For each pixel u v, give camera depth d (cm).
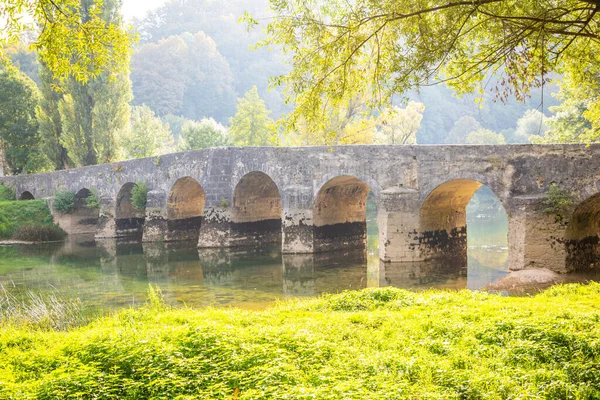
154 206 3881
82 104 5047
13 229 4647
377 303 1511
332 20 1277
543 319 1134
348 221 3148
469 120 9188
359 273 2441
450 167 2364
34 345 1210
